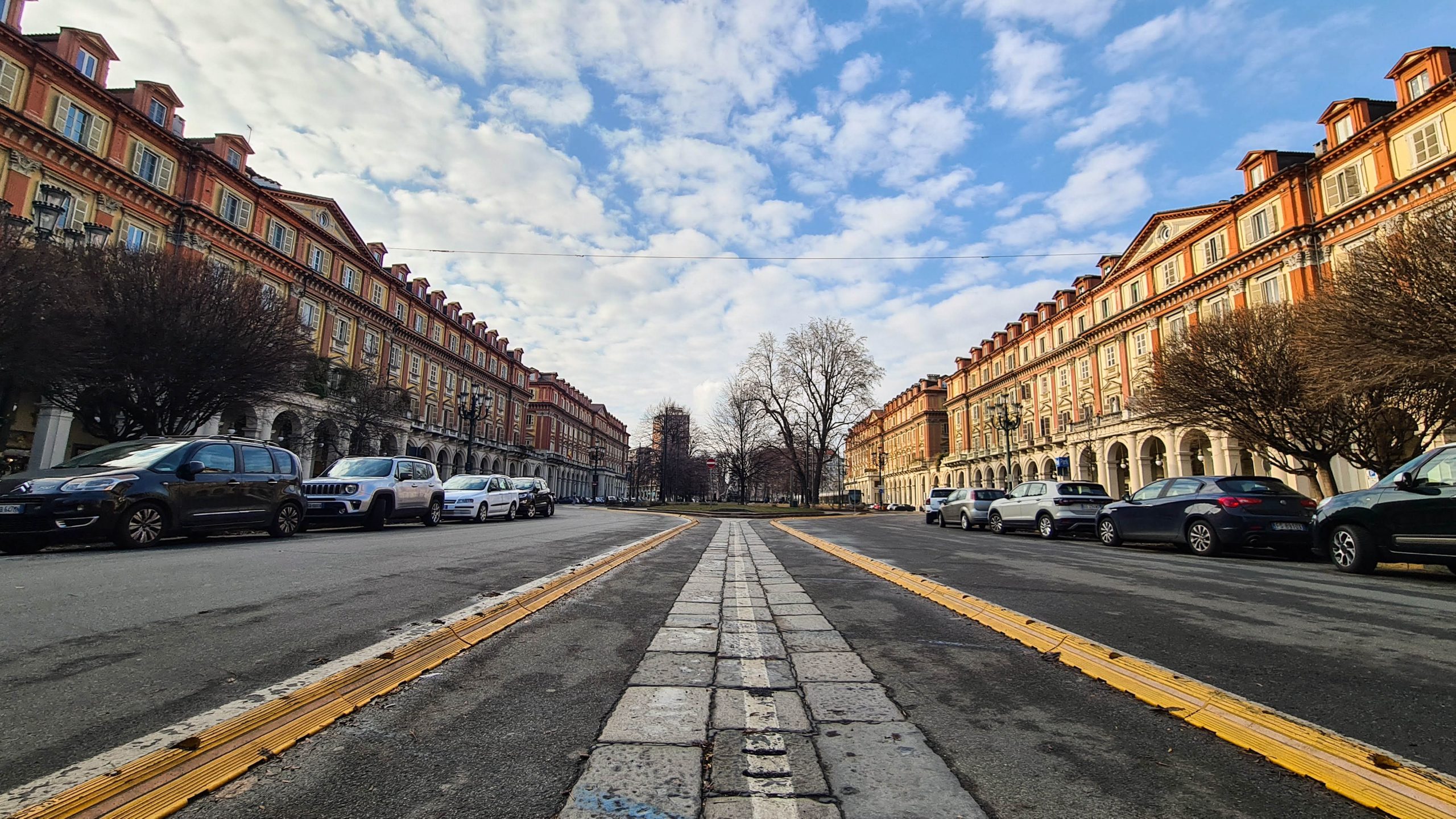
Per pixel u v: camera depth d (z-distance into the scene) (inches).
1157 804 82.4
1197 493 425.4
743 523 966.4
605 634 172.1
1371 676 136.6
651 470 3548.2
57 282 576.7
